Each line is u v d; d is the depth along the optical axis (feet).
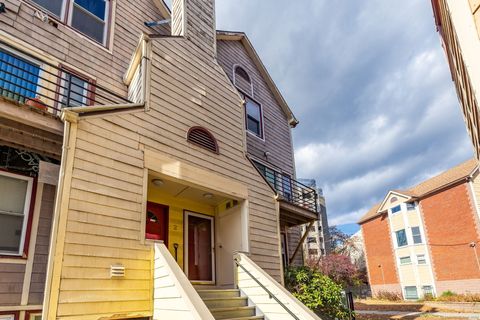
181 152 19.13
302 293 24.63
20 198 15.70
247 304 18.21
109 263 13.94
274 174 32.58
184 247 21.65
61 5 21.77
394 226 86.94
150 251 15.60
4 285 14.06
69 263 12.78
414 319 48.37
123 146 16.29
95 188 14.49
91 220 13.94
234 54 36.19
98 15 23.82
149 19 27.71
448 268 71.82
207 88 23.02
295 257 33.73
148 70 19.30
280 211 27.25
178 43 22.36
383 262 90.07
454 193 72.54
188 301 12.17
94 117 15.47
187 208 22.85
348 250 131.13
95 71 21.98
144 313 14.33
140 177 16.46
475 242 67.10
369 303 79.82
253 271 18.49
